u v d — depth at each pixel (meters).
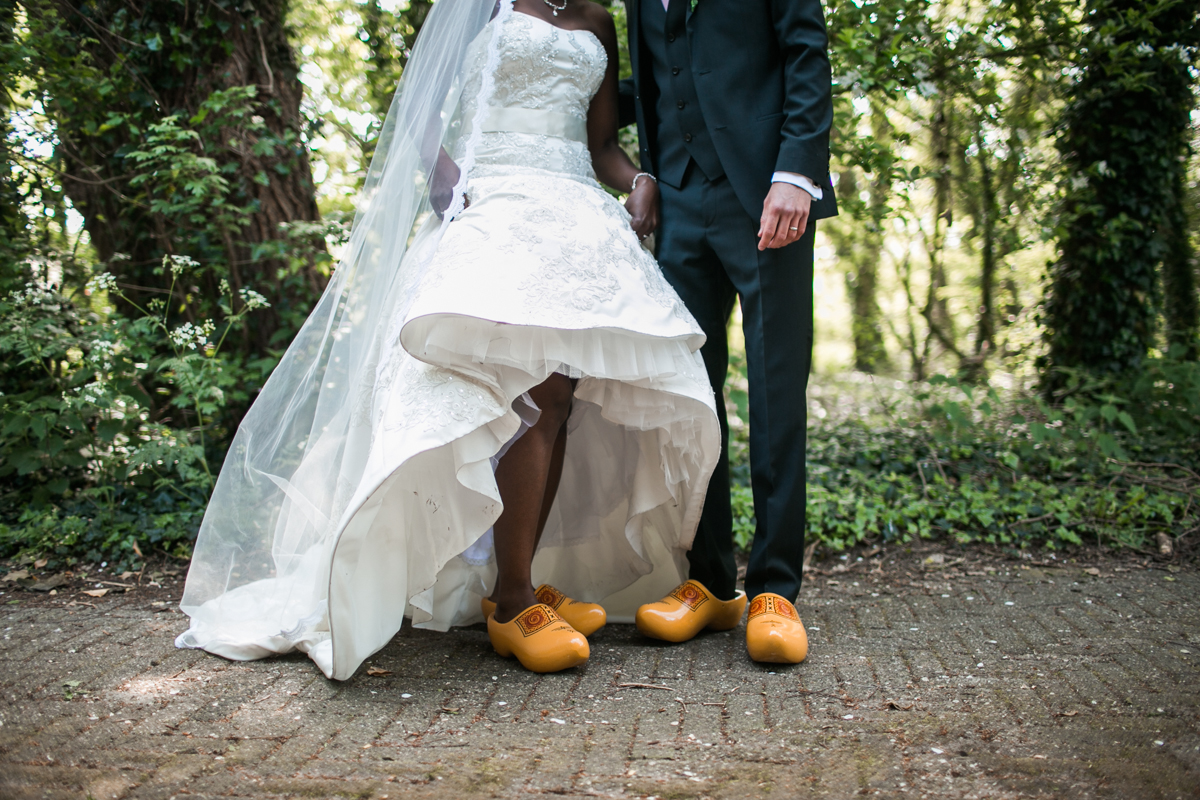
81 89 3.40
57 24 3.38
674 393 1.82
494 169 1.91
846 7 3.30
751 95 1.94
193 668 1.79
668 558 2.22
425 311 1.61
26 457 2.98
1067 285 5.37
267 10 3.66
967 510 3.21
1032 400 4.43
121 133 3.63
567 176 1.95
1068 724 1.45
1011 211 4.57
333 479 1.91
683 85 1.98
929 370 8.48
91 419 3.20
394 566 1.75
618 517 2.21
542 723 1.50
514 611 1.86
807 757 1.33
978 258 7.13
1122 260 5.16
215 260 3.46
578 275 1.73
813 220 1.93
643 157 2.12
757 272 1.91
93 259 3.85
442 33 1.93
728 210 1.94
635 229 2.00
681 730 1.46
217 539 2.00
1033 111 4.92
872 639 2.00
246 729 1.46
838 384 6.21
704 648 1.95
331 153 4.05
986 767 1.29
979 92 4.25
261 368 3.42
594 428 2.19
